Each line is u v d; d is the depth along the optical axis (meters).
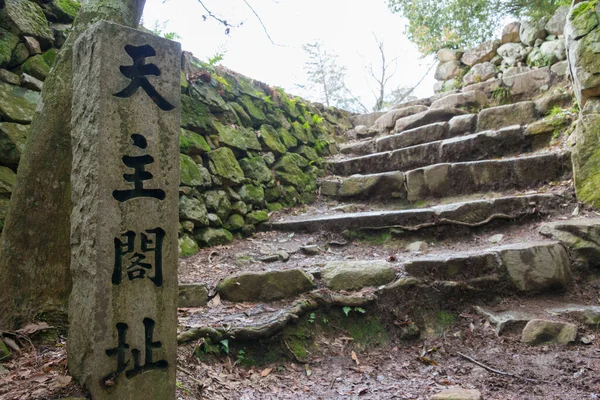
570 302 3.09
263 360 2.59
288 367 2.59
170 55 1.91
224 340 2.53
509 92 5.90
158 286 1.82
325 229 4.24
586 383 2.29
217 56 4.69
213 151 4.27
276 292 3.03
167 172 1.87
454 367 2.61
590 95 3.98
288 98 5.98
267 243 4.10
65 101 2.41
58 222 2.36
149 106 1.84
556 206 3.81
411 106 6.66
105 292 1.69
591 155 3.77
